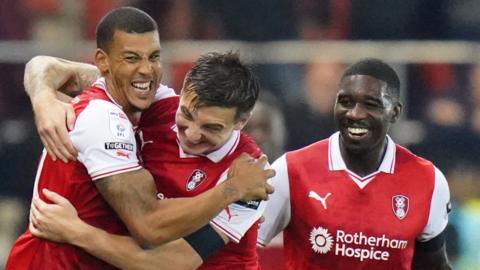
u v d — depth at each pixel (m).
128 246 14.98
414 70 26.78
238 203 15.28
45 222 15.03
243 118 14.99
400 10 28.27
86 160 14.81
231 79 14.65
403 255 16.53
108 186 14.70
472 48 26.81
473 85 26.64
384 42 27.06
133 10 15.05
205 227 15.17
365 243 16.41
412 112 26.66
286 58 26.92
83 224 14.99
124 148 14.81
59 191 15.14
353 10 28.36
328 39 28.25
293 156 16.78
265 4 28.36
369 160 16.45
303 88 26.72
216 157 15.32
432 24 28.16
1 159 26.89
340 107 16.16
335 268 16.56
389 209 16.48
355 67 16.20
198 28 28.47
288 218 16.77
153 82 15.10
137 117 15.75
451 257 25.27
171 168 15.43
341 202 16.45
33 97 16.06
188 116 14.71
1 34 29.02
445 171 26.28
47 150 15.15
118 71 14.95
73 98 16.78
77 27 29.20
